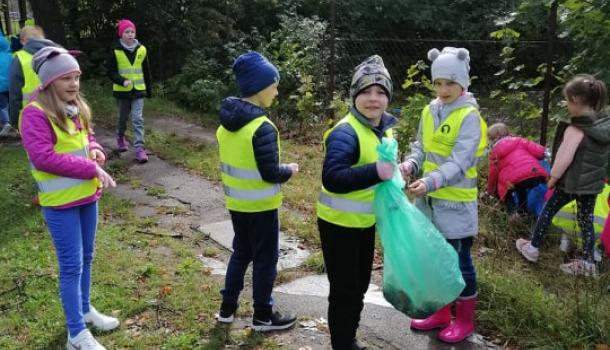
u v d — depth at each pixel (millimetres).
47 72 3178
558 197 4676
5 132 8781
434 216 3523
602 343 3479
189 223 5742
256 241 3547
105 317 3734
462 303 3592
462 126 3391
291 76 10156
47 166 3170
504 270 4527
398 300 3131
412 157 3713
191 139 9023
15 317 3811
